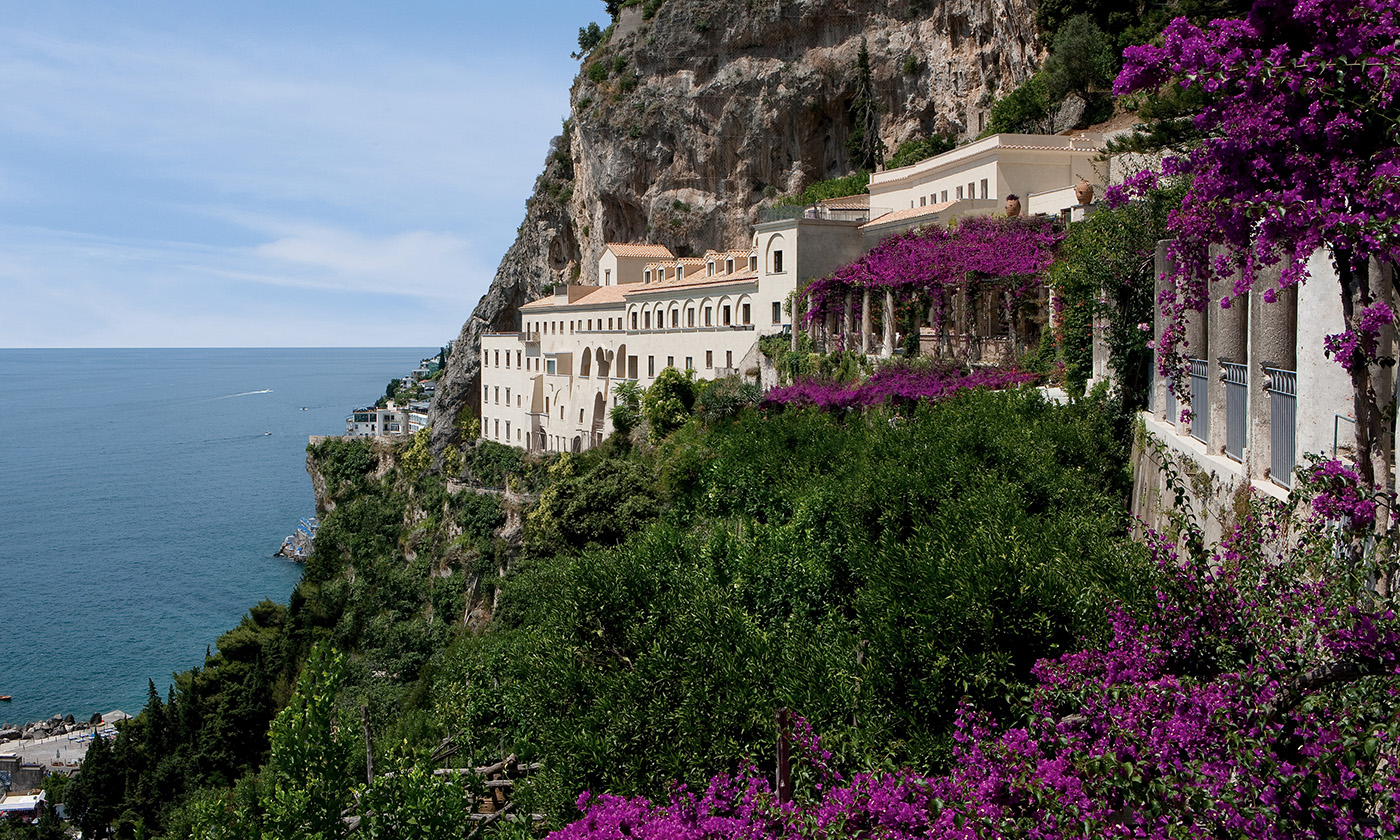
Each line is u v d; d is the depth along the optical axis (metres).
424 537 108.50
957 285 49.75
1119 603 17.11
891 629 23.67
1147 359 31.03
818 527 34.97
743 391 61.69
